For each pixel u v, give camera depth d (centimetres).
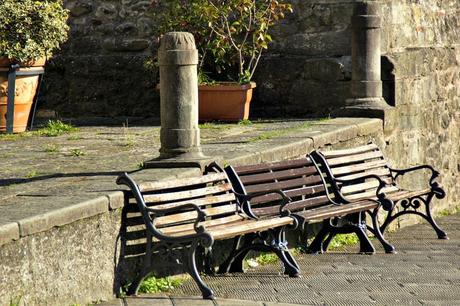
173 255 1255
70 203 1198
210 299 1244
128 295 1267
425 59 2342
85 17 2425
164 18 2278
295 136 1795
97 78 2420
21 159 1683
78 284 1187
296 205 1541
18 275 1088
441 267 1529
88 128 2150
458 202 2555
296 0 2275
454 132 2528
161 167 1438
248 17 2239
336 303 1266
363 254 1633
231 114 2158
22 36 1986
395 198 1727
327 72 2244
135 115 2406
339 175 1681
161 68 1445
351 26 2131
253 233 1441
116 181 1279
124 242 1275
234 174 1445
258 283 1366
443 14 2528
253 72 2230
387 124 2092
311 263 1542
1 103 2005
